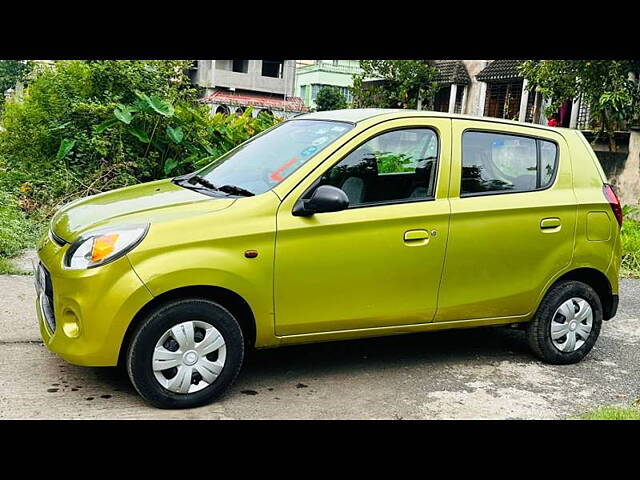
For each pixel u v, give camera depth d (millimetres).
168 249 3982
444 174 4840
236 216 4191
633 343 6289
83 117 10844
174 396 4082
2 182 9953
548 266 5246
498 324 5184
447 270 4832
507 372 5234
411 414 4305
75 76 11086
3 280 6609
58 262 4051
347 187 4531
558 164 5402
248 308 4258
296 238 4301
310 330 4469
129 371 3994
